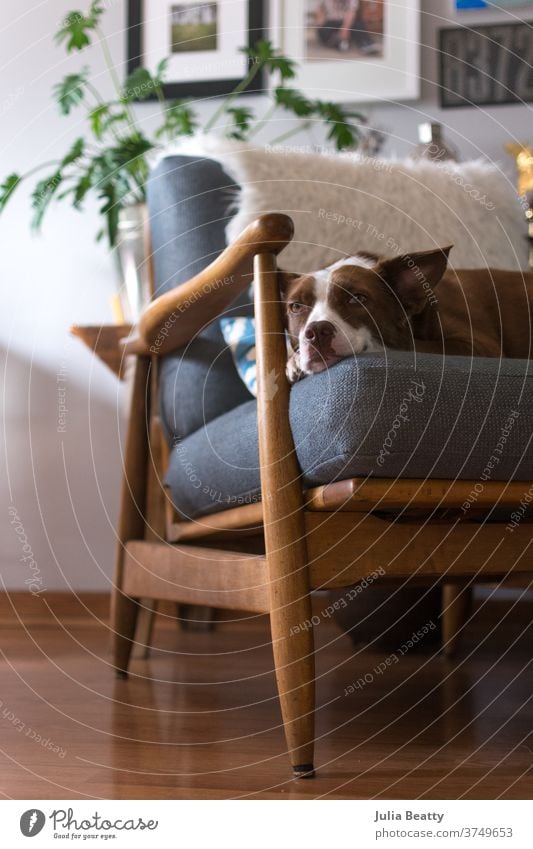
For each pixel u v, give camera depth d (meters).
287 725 1.06
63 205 2.86
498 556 1.17
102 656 1.92
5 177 2.89
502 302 1.71
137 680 1.68
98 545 2.78
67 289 2.85
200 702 1.49
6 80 2.92
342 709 1.44
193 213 1.73
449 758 1.14
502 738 1.25
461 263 1.90
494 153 2.73
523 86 2.72
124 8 2.88
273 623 1.08
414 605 1.90
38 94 2.90
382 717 1.38
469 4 2.75
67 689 1.59
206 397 1.60
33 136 2.90
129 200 2.45
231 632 2.30
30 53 2.91
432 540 1.14
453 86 2.75
